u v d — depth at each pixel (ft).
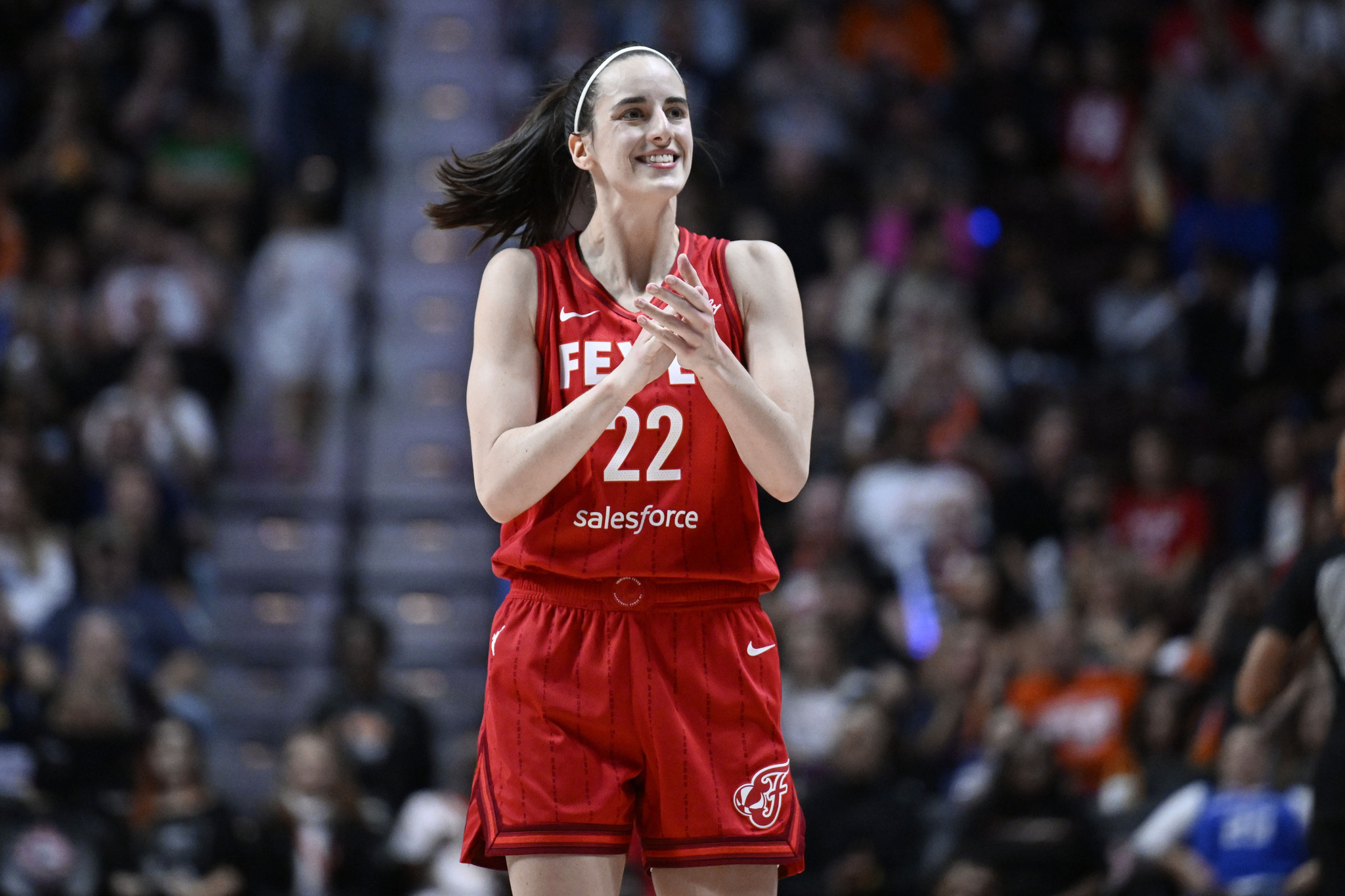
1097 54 127.34
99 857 71.41
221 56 131.23
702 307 28.68
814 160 120.06
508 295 31.60
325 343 109.70
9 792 73.61
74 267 112.37
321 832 73.67
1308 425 98.63
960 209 117.70
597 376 31.14
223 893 71.87
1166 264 117.29
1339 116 124.88
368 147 123.24
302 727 82.89
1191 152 123.65
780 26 131.03
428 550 104.37
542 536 30.99
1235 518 94.79
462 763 77.41
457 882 72.43
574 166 33.73
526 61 129.29
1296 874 63.05
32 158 122.31
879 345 107.76
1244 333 109.09
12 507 93.45
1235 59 127.95
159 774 74.18
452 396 114.01
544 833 30.66
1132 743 78.07
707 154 39.65
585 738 30.99
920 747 79.10
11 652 82.94
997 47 130.41
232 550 102.94
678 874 31.17
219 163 120.57
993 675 80.79
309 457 108.17
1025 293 112.78
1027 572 93.25
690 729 30.86
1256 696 49.67
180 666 90.68
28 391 103.09
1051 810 69.46
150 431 102.42
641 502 30.83
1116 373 111.14
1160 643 82.64
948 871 69.15
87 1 132.77
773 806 31.30
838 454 98.99
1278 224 118.42
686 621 31.14
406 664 99.60
